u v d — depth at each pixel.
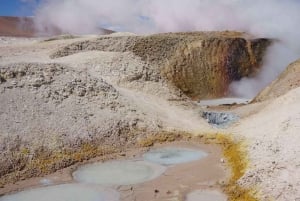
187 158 26.02
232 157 25.06
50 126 26.41
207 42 66.88
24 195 20.78
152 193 20.62
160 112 34.38
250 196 19.00
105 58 42.69
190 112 37.06
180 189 21.02
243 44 69.25
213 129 32.19
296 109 27.45
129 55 44.38
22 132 25.08
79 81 31.53
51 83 29.91
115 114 30.22
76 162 25.06
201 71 63.91
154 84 40.53
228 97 62.56
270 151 22.42
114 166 24.73
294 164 19.52
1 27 110.25
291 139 22.48
